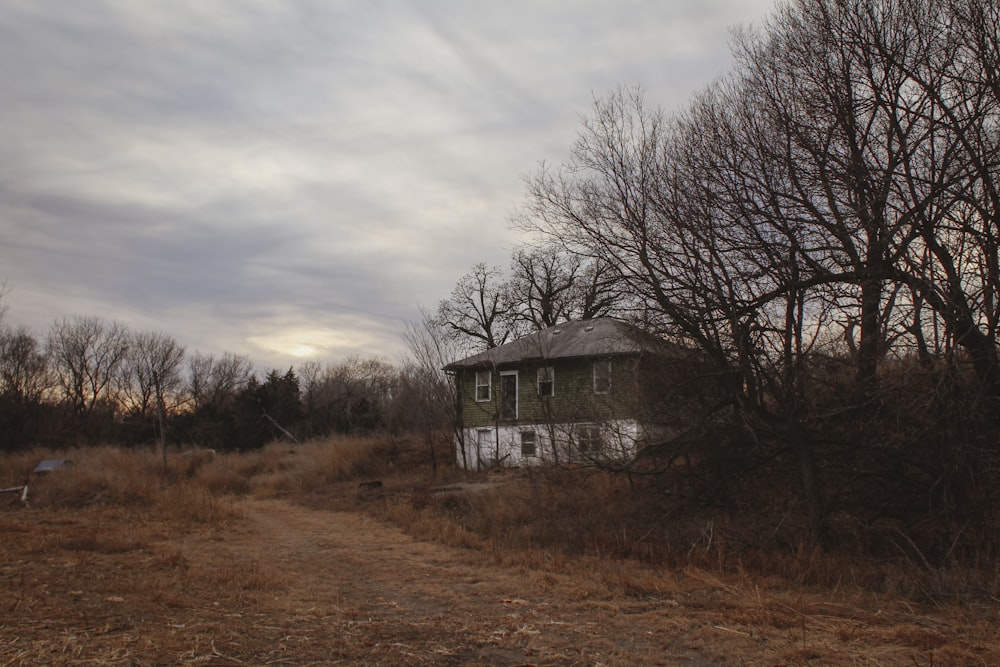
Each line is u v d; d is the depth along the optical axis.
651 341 13.88
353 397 63.97
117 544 11.91
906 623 7.91
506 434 32.44
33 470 28.55
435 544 14.43
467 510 18.33
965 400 11.28
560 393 31.06
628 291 14.34
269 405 51.62
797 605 8.69
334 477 31.97
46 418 52.91
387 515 19.05
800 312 13.00
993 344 11.20
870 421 12.01
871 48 12.91
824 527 12.26
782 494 14.19
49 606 7.17
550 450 17.58
